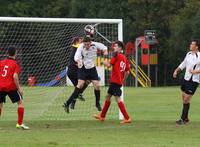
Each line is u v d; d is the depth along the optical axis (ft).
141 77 347.56
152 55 368.68
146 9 394.73
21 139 83.66
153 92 232.73
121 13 398.42
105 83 147.02
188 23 362.53
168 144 78.84
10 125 104.47
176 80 379.55
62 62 167.02
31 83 203.00
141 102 176.76
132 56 357.82
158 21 391.86
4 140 82.38
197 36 356.59
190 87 105.50
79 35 142.92
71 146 76.18
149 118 124.98
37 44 201.67
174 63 380.17
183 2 392.47
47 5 414.82
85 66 112.16
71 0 411.54
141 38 357.00
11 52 97.55
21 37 197.88
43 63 202.49
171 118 125.08
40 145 76.89
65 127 101.30
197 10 366.43
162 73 380.17
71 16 402.72
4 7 407.85
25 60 203.10
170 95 211.61
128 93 225.76
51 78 190.80
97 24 128.57
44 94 180.45
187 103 107.04
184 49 366.84
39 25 197.98
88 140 82.89
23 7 408.87
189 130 96.53
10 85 96.99
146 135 89.40
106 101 111.55
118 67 108.37
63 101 163.63
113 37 133.18
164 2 389.60
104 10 397.80
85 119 119.24
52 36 196.75
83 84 112.06
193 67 105.29
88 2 401.90
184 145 77.87
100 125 104.78
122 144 78.69
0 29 190.60
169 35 390.01
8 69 96.89
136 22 393.09
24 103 159.84
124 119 109.19
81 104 151.12
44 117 124.88
